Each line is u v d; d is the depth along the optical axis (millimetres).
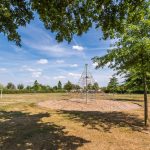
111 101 26672
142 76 11562
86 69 29203
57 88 85375
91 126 11852
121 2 8055
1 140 9078
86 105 21906
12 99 31359
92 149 8258
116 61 11430
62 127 11422
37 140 9164
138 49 10539
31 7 8586
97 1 8164
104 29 8898
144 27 10727
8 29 8883
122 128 11547
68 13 9078
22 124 12008
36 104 22594
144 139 9648
